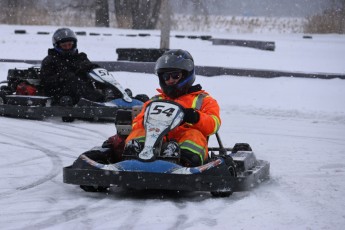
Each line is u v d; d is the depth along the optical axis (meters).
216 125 24.58
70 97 42.22
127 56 73.06
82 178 22.38
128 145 23.02
